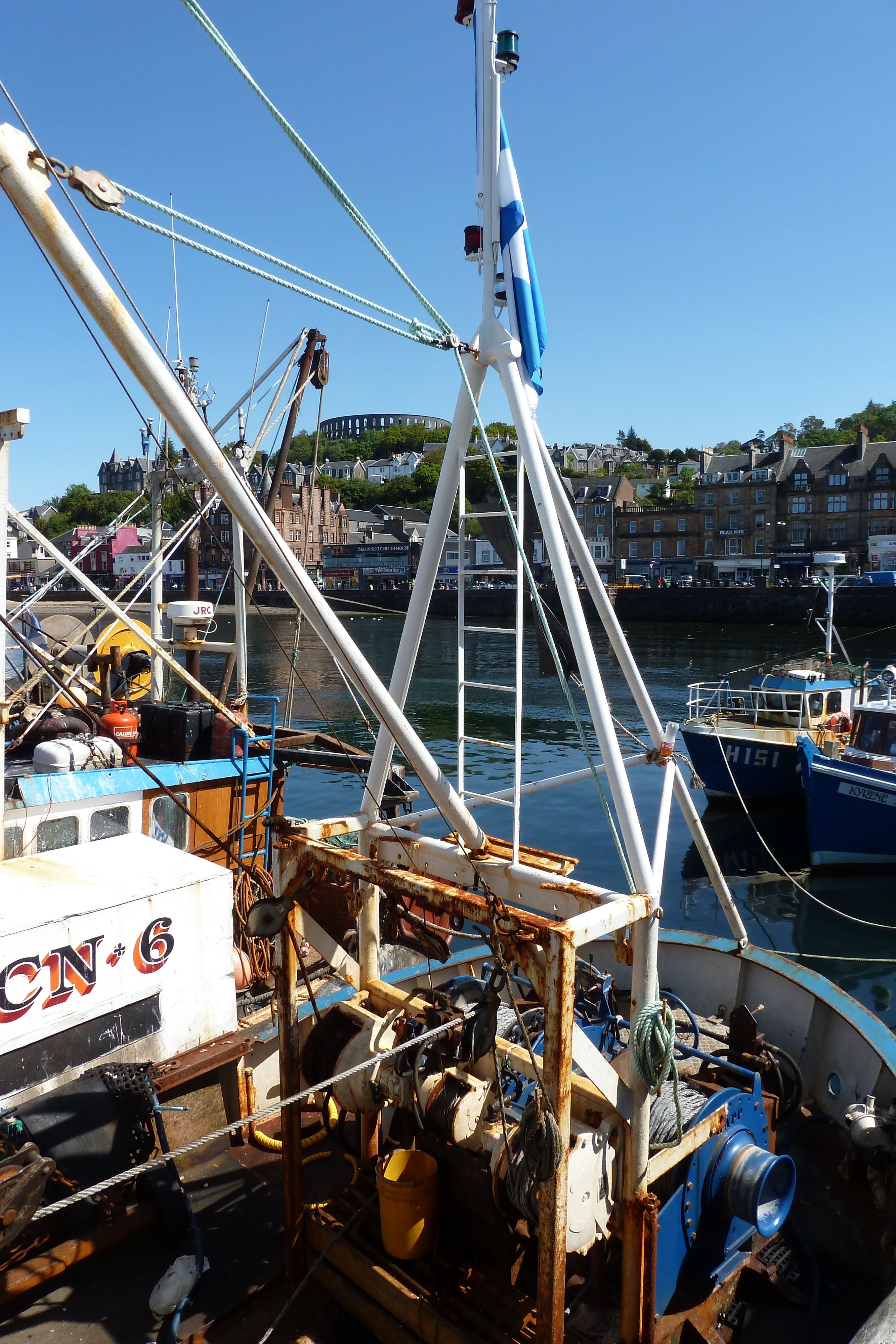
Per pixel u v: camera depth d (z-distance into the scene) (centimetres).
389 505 15050
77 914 466
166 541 962
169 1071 500
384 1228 404
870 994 1255
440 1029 385
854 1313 438
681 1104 395
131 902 489
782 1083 548
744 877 1733
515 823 388
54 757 686
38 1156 390
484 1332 372
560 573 383
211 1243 464
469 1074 407
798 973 647
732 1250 424
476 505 431
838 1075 604
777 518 8706
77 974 468
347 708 3319
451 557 9244
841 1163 546
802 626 6500
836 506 8431
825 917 1527
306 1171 522
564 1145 324
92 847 570
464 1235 410
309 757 891
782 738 2147
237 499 288
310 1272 417
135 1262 442
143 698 1035
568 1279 412
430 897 364
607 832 1936
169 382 264
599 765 2455
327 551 10994
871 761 1819
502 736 2848
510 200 395
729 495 8856
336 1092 444
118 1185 437
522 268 394
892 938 1438
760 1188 391
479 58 402
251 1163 536
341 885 680
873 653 4859
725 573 8594
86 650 1037
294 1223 429
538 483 384
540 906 373
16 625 921
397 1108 474
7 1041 442
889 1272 462
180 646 881
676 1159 373
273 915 412
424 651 5516
